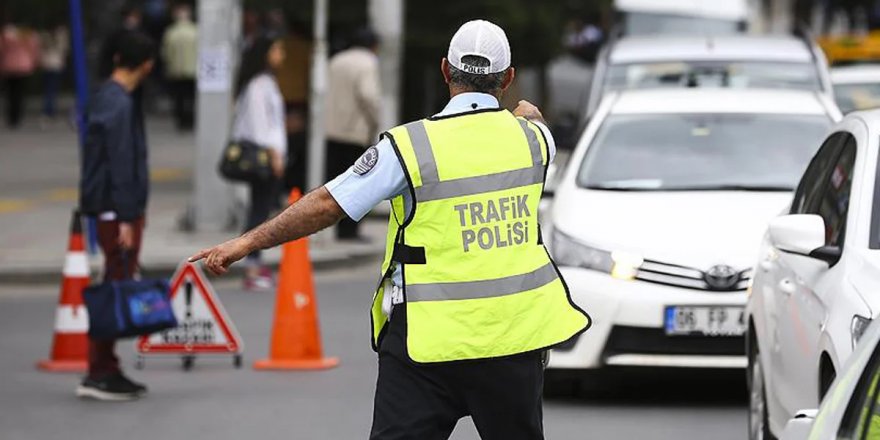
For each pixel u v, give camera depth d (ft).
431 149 41.01
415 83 186.80
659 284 68.85
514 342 40.83
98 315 72.84
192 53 228.22
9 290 108.27
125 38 72.69
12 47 228.22
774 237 52.29
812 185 58.75
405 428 41.11
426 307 40.73
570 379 73.92
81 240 82.58
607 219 71.82
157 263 110.32
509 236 41.19
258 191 109.91
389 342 41.42
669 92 84.17
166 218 138.51
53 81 238.89
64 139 214.07
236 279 112.37
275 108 108.68
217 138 128.67
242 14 172.55
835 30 339.98
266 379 79.56
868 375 31.19
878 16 244.83
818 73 111.34
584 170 77.97
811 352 49.47
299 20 142.61
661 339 68.59
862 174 52.31
